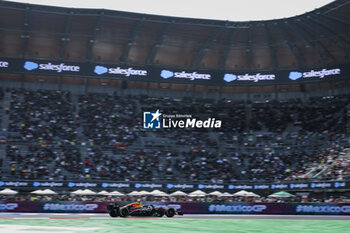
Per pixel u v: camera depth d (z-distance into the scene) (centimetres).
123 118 10106
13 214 5506
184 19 9469
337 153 8612
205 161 9044
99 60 10712
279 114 10688
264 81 10919
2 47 10194
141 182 8194
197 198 8038
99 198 7375
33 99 9988
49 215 5322
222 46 10506
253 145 9644
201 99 11344
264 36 10175
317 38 9881
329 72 10344
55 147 8631
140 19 9300
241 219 4875
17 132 8806
